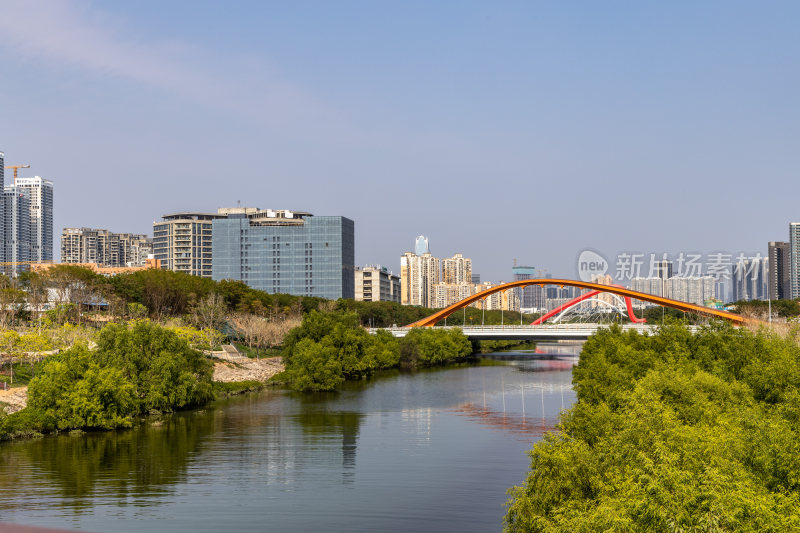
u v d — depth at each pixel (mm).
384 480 60906
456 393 119375
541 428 85812
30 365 98938
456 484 59438
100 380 83375
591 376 69938
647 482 28047
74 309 141250
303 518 50469
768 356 65188
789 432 35188
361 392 121188
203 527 48812
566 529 29109
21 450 72000
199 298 170375
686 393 46594
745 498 26234
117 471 63812
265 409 101000
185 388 96438
